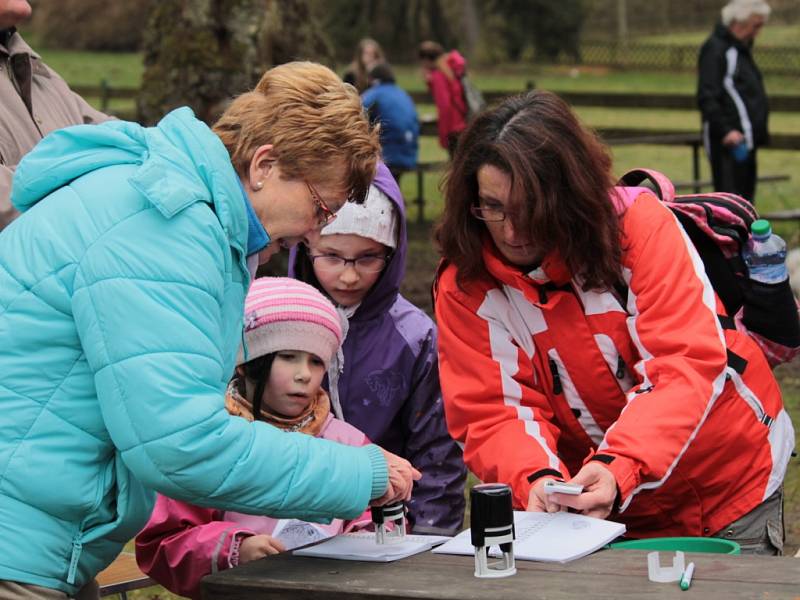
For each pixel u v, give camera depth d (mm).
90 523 2520
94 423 2461
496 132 3035
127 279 2375
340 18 36094
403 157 13391
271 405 3307
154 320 2367
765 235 3268
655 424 2998
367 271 3547
